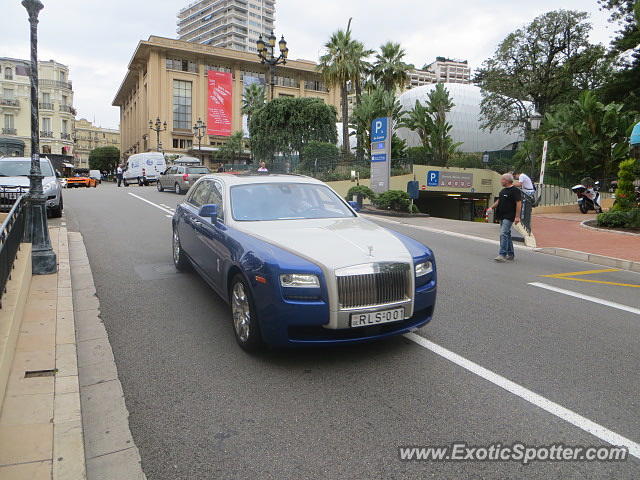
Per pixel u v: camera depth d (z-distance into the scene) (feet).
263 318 12.28
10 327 11.41
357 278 12.09
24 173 40.37
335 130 122.83
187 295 19.11
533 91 133.39
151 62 223.71
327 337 12.30
